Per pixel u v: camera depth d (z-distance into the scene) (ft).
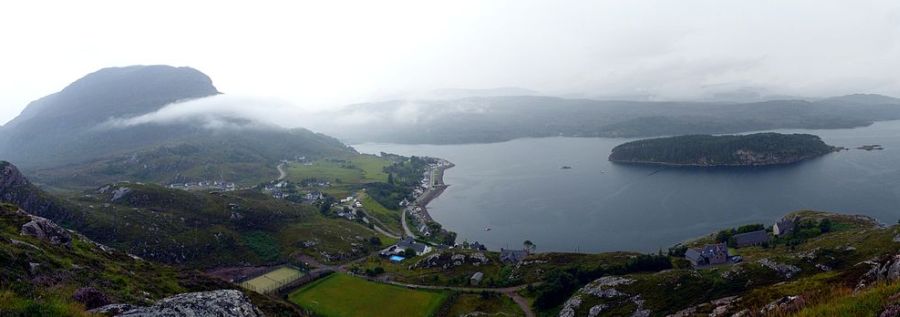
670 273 342.44
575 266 447.42
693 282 321.73
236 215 640.58
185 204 636.48
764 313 128.67
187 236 561.84
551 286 396.98
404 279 488.44
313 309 399.85
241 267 535.60
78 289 113.80
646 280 341.00
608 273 418.72
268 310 211.82
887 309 76.64
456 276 487.20
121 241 519.60
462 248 638.53
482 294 419.33
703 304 271.28
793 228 536.83
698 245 568.00
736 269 325.01
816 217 554.05
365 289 451.12
